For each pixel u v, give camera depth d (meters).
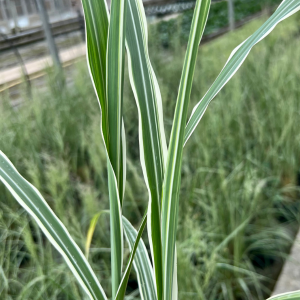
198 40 0.15
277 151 0.75
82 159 0.82
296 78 0.94
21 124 0.82
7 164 0.20
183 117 0.16
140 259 0.25
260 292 0.49
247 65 1.16
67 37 1.24
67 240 0.20
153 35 1.26
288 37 1.53
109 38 0.15
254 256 0.57
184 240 0.48
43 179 0.71
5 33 1.09
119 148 0.17
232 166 0.69
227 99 0.90
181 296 0.42
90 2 0.15
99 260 0.56
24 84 0.93
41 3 1.05
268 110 0.87
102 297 0.20
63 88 1.03
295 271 0.50
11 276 0.52
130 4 0.16
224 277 0.50
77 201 0.70
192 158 0.70
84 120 0.90
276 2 2.56
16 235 0.58
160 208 0.18
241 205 0.58
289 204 0.67
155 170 0.17
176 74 1.19
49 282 0.44
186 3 1.95
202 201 0.58
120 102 0.16
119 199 0.18
